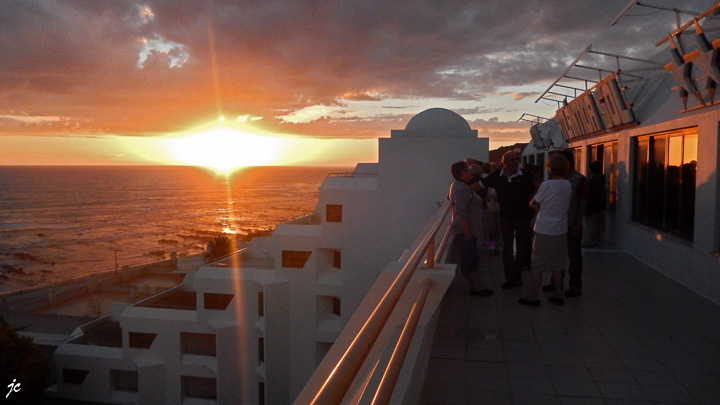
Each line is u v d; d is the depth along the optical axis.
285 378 26.20
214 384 26.86
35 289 51.09
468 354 4.52
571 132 14.58
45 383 23.39
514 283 6.77
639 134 9.30
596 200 9.73
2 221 176.75
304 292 25.73
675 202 7.96
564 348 4.68
